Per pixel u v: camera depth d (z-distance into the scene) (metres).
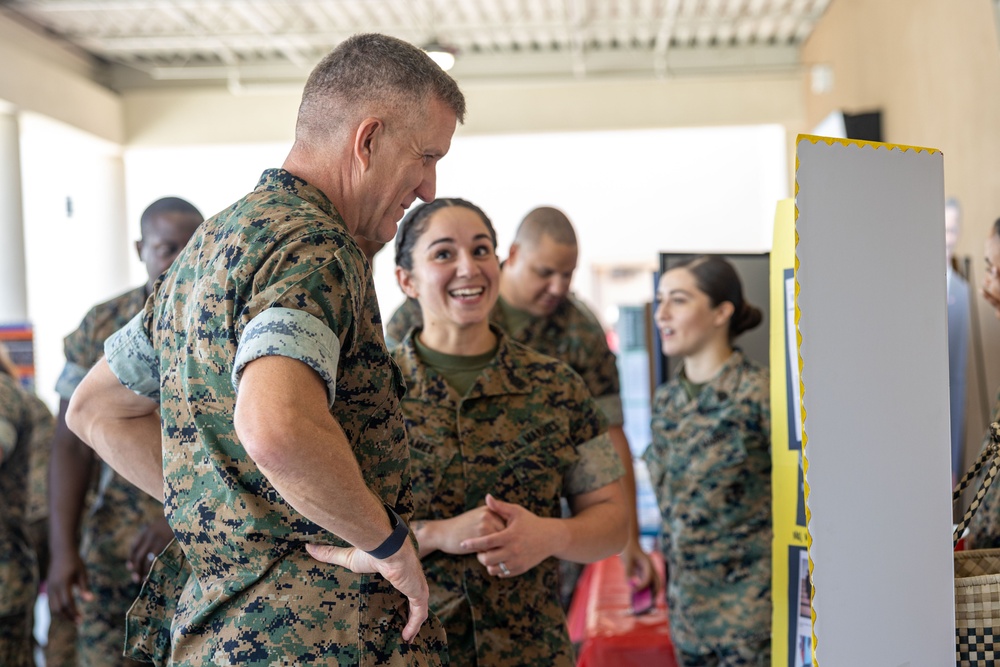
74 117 10.14
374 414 1.49
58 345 11.88
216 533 1.43
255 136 11.28
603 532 2.10
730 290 3.07
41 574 4.25
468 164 15.20
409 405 2.14
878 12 7.38
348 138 1.53
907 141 6.70
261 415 1.26
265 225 1.42
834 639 1.45
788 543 2.19
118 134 11.20
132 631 1.61
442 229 2.16
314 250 1.39
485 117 11.21
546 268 3.26
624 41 10.85
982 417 4.81
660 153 14.88
